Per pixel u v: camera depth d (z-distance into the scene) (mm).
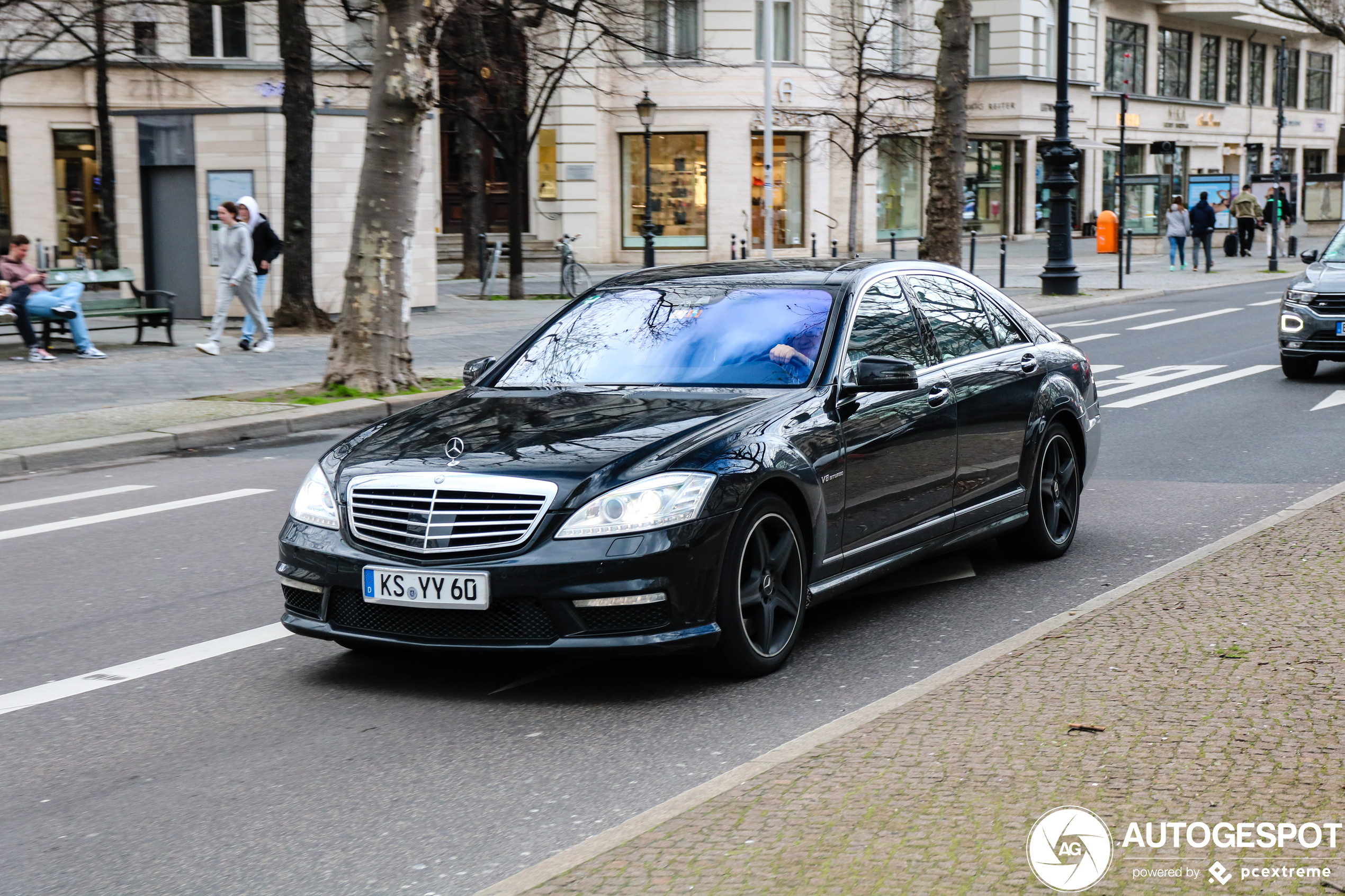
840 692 5387
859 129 37250
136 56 30125
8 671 5945
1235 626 5516
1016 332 7590
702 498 5203
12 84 33781
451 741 4945
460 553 5188
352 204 23219
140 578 7555
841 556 5996
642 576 5086
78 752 4941
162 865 3961
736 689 5441
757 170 40969
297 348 18766
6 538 8641
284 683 5688
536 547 5125
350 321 14438
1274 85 67875
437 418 5977
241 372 16125
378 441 5805
